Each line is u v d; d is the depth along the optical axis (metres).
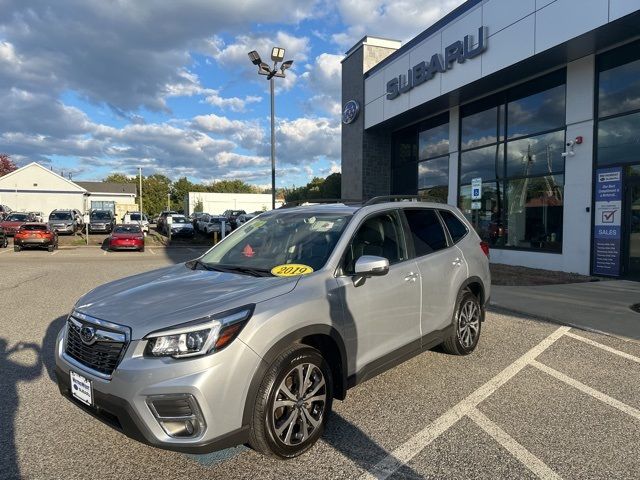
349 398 4.18
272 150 19.44
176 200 108.31
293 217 4.53
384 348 3.99
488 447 3.32
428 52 15.59
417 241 4.73
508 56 12.24
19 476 2.95
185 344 2.78
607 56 11.08
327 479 2.93
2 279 11.84
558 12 10.73
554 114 12.68
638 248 10.52
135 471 3.01
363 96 20.52
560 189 12.51
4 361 5.17
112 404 2.83
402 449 3.29
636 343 5.91
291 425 3.11
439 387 4.43
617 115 10.86
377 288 3.91
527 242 13.65
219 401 2.76
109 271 13.71
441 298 4.78
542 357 5.34
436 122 17.97
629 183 10.65
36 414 3.84
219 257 4.41
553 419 3.76
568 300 8.52
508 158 14.38
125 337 2.89
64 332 3.47
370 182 20.89
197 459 3.16
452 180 16.84
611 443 3.38
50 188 53.62
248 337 2.91
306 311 3.25
